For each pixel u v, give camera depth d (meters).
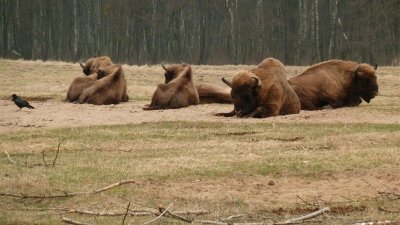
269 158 26.47
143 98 51.16
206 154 27.56
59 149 28.78
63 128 34.19
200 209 19.97
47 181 22.53
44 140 30.94
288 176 24.22
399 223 18.73
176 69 44.91
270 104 37.09
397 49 115.50
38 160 26.36
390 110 39.56
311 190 22.62
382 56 117.88
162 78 70.06
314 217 19.06
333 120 36.03
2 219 18.30
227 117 37.41
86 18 144.50
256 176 24.06
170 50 139.00
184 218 18.34
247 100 36.97
